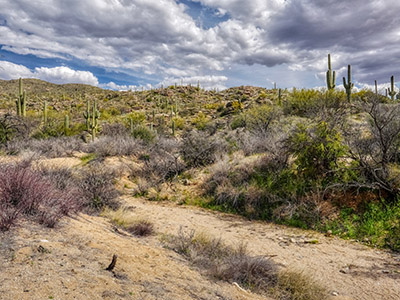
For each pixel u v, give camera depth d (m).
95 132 23.42
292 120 13.58
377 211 6.82
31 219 3.72
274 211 7.95
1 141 16.52
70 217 4.63
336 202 7.53
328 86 21.05
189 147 13.45
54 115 32.06
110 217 6.18
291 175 9.13
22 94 23.80
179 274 3.39
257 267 3.94
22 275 2.25
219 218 7.93
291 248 5.63
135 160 16.00
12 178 4.02
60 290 2.16
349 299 3.62
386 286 4.06
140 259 3.52
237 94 68.00
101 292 2.31
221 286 3.38
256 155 11.66
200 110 53.59
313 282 3.83
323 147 8.16
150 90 86.12
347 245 5.89
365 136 9.16
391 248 5.65
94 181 7.60
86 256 3.04
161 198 10.31
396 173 7.36
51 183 5.47
